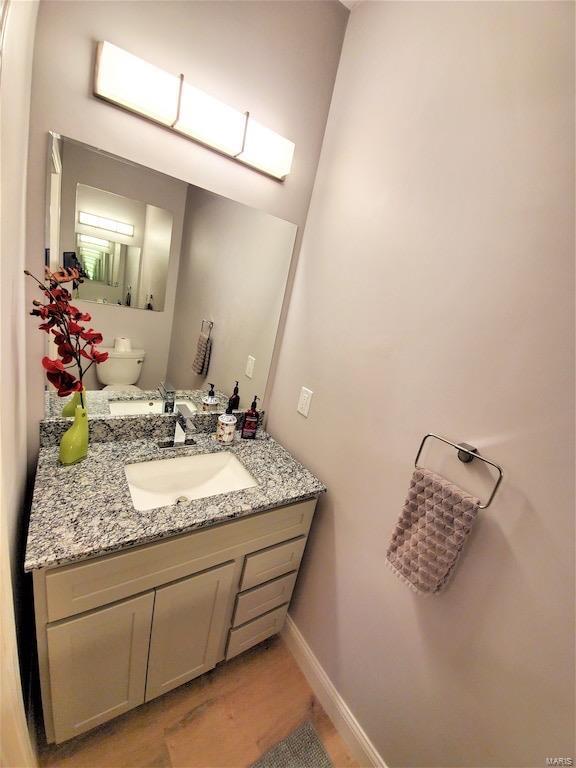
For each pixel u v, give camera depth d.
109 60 0.87
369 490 1.10
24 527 0.99
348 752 1.18
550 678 0.68
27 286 0.95
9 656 0.51
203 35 1.01
